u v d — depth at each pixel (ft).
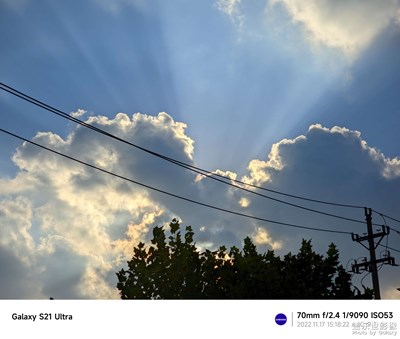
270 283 84.48
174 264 82.02
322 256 92.58
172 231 84.43
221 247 86.99
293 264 90.58
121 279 81.61
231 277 84.89
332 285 92.48
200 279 83.56
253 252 89.71
